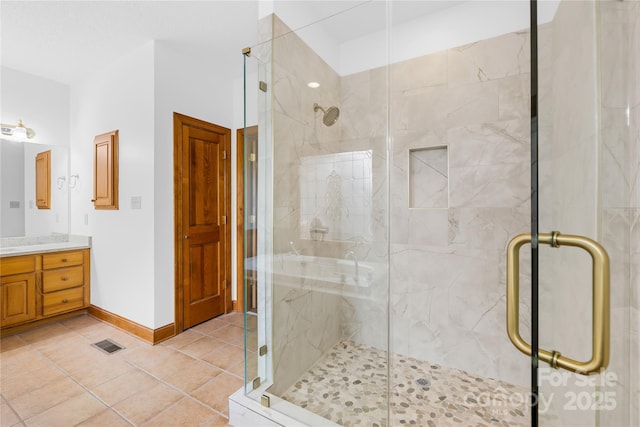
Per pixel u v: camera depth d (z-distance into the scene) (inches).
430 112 80.8
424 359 82.5
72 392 70.1
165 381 75.1
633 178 30.3
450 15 78.2
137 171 99.8
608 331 23.5
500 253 73.7
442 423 60.2
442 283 80.5
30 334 102.0
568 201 48.7
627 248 31.2
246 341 67.4
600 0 36.3
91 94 118.1
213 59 109.1
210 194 116.3
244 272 69.4
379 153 83.4
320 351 79.0
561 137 53.5
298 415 59.1
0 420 60.6
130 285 103.1
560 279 46.9
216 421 61.9
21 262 102.9
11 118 113.7
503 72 72.6
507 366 73.4
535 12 25.7
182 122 104.4
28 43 96.7
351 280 84.0
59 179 126.5
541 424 28.1
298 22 75.0
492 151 74.1
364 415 60.0
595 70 37.3
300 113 74.1
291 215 71.4
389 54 80.7
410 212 84.0
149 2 77.7
